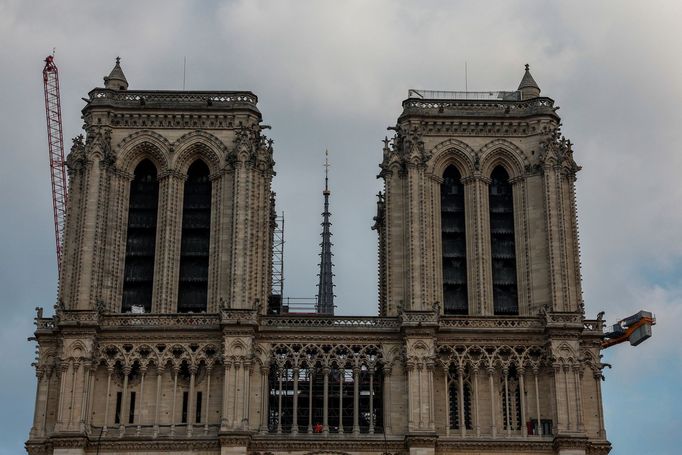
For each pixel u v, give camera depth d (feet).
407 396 412.16
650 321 486.79
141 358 416.46
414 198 434.71
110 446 406.21
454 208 447.42
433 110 450.71
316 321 422.00
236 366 410.52
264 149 444.14
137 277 435.94
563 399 412.16
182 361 416.26
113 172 440.04
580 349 419.95
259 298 424.46
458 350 420.36
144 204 445.37
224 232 433.07
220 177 441.27
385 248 461.37
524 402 416.46
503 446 409.28
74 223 434.30
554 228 432.66
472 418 415.03
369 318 422.41
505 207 448.65
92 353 412.16
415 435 403.95
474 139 450.30
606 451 414.00
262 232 433.89
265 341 419.13
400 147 445.37
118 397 413.80
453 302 436.35
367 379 422.41
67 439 400.88
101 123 444.55
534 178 444.14
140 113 446.60
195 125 447.01
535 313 428.97
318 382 419.74
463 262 441.27
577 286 433.48
